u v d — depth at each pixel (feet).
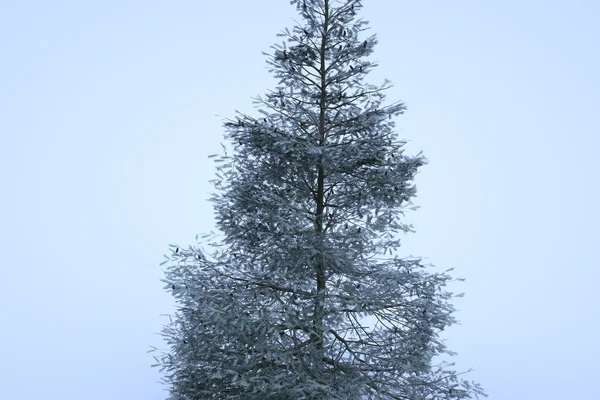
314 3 28.22
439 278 27.73
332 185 29.71
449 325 27.02
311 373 26.40
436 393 27.27
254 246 28.94
